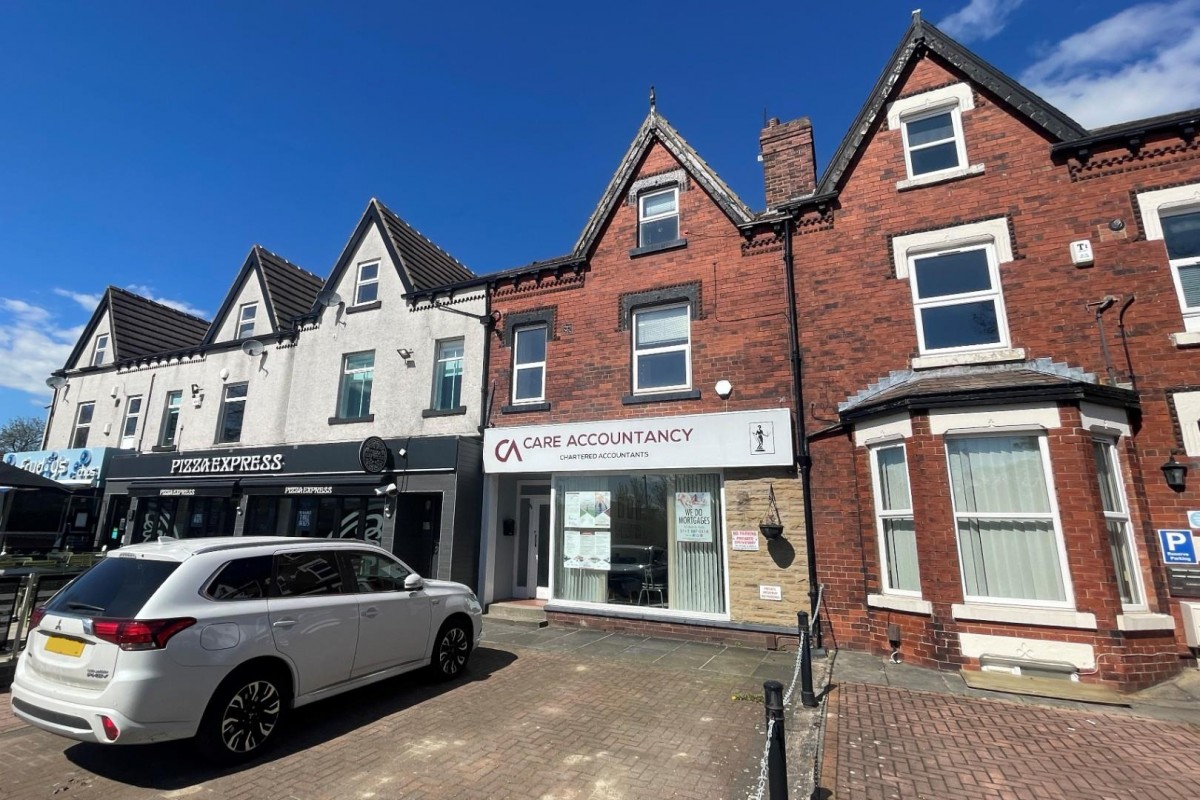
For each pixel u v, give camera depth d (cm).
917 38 992
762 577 918
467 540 1166
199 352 1730
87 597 504
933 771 462
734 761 486
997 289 875
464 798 431
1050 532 711
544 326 1236
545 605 1084
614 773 467
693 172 1129
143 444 1753
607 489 1085
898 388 870
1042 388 712
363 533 1325
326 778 464
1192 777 446
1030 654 677
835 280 976
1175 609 700
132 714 436
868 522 845
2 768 484
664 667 773
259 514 1499
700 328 1059
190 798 434
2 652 730
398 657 650
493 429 1180
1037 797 421
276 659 530
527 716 592
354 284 1500
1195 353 750
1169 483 727
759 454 937
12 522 1714
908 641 765
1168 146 818
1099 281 816
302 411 1476
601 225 1198
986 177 909
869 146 1002
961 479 762
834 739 523
